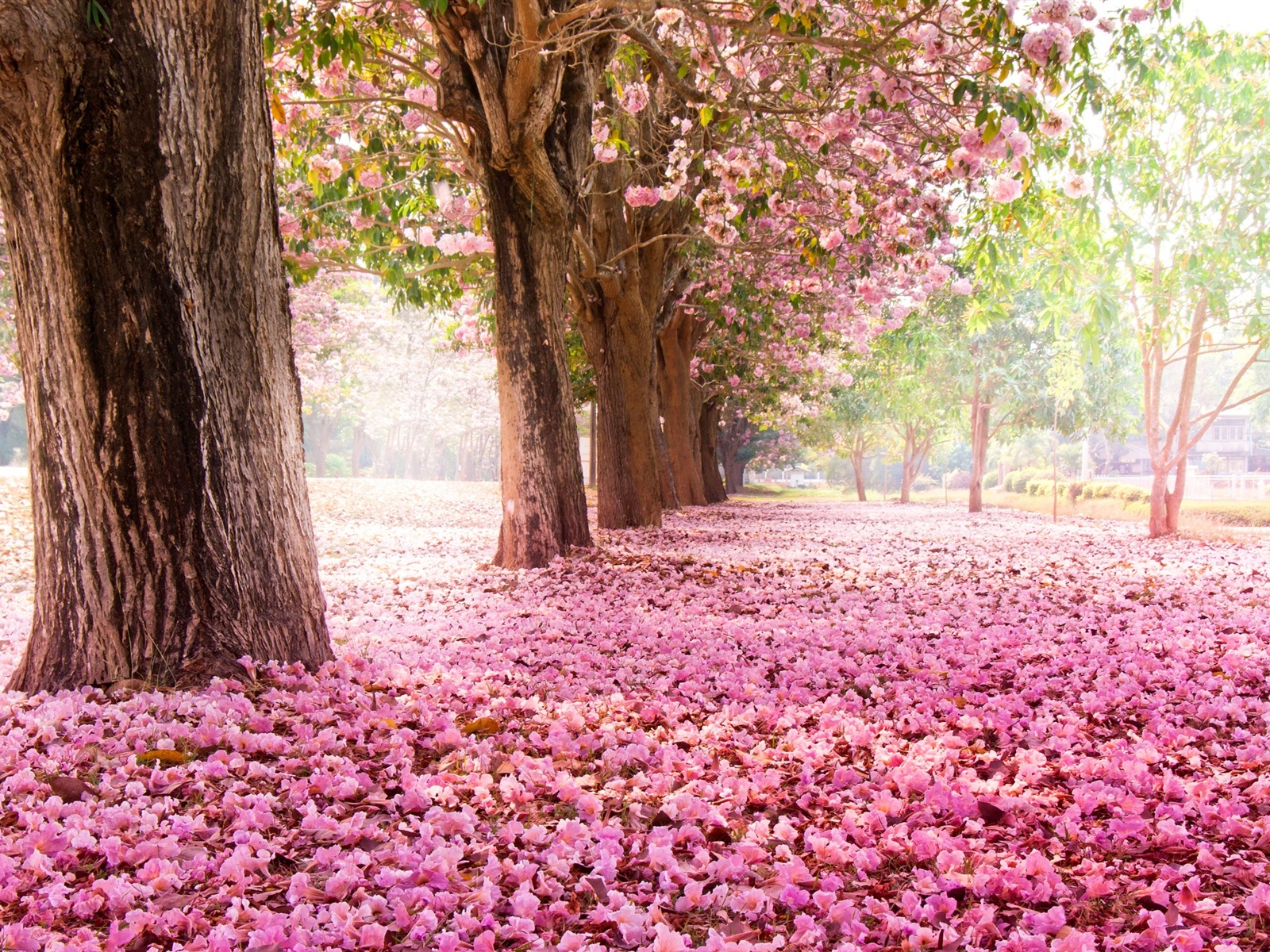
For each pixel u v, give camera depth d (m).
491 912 2.46
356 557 13.33
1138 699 4.69
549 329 10.97
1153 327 16.09
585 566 10.39
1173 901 2.57
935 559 13.19
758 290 18.94
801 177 10.87
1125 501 29.66
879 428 48.72
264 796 3.14
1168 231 14.48
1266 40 13.33
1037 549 14.98
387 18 9.84
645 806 3.21
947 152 9.07
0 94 4.11
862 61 7.82
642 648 6.18
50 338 4.47
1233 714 4.40
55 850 2.72
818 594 9.03
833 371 31.97
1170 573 11.05
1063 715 4.42
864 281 12.20
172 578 4.63
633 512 17.27
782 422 42.25
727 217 10.84
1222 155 13.88
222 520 4.78
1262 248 13.95
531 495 10.98
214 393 4.75
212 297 4.75
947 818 3.18
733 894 2.56
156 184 4.48
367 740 3.96
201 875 2.63
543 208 10.57
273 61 9.99
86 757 3.49
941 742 3.98
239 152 4.80
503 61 9.58
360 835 2.91
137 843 2.78
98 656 4.57
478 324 19.58
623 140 11.70
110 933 2.24
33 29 4.04
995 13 6.14
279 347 5.11
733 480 53.94
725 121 9.33
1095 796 3.27
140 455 4.55
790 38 7.98
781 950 2.31
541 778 3.44
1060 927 2.39
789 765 3.73
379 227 13.30
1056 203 11.18
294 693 4.55
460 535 17.86
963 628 7.06
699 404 30.52
